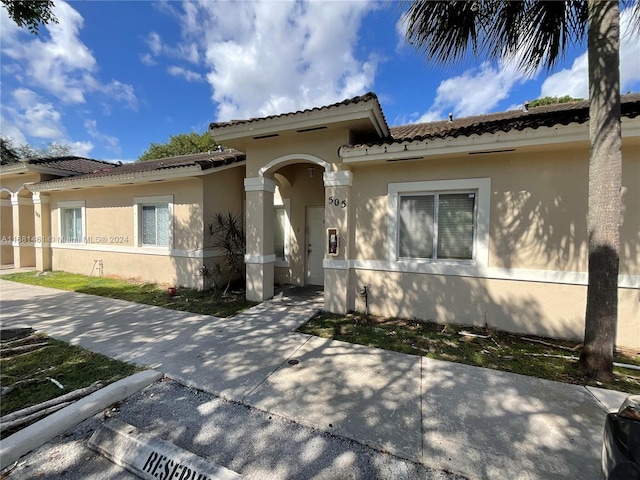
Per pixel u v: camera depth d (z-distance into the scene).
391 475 2.08
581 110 6.14
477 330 5.17
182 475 2.06
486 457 2.24
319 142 6.21
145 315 6.03
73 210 11.38
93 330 5.13
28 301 7.13
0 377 3.44
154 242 9.48
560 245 4.76
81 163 14.54
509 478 2.04
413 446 2.36
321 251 9.22
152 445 2.29
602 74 3.41
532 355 4.20
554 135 4.20
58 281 9.58
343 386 3.30
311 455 2.27
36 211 11.61
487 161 5.09
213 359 3.98
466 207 5.39
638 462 1.50
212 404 2.97
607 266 3.49
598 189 3.50
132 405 2.95
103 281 9.54
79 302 7.04
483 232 5.17
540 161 4.80
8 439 2.31
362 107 5.27
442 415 2.77
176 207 8.76
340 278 6.12
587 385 3.36
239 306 6.73
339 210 6.06
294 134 6.29
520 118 6.21
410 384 3.36
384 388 3.26
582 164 4.59
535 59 4.93
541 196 4.82
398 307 5.88
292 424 2.64
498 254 5.12
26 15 4.95
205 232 8.40
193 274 8.52
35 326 5.34
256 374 3.57
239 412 2.83
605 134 3.41
